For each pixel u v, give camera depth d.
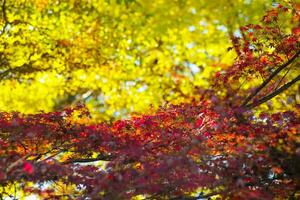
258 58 7.49
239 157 5.58
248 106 7.27
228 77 7.53
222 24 11.53
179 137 6.14
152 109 7.62
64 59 11.86
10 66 11.58
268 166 5.77
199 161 5.67
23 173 5.14
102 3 12.13
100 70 11.73
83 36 11.95
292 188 5.72
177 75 11.52
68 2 12.11
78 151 6.28
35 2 11.66
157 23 12.08
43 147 6.44
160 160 5.28
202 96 7.45
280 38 7.74
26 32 11.63
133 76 11.79
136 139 6.15
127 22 12.13
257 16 11.07
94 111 11.17
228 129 6.11
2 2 11.75
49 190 5.39
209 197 5.66
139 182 4.92
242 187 5.24
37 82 11.59
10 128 6.25
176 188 5.18
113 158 6.20
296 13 8.28
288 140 5.88
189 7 11.77
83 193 5.49
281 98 8.68
